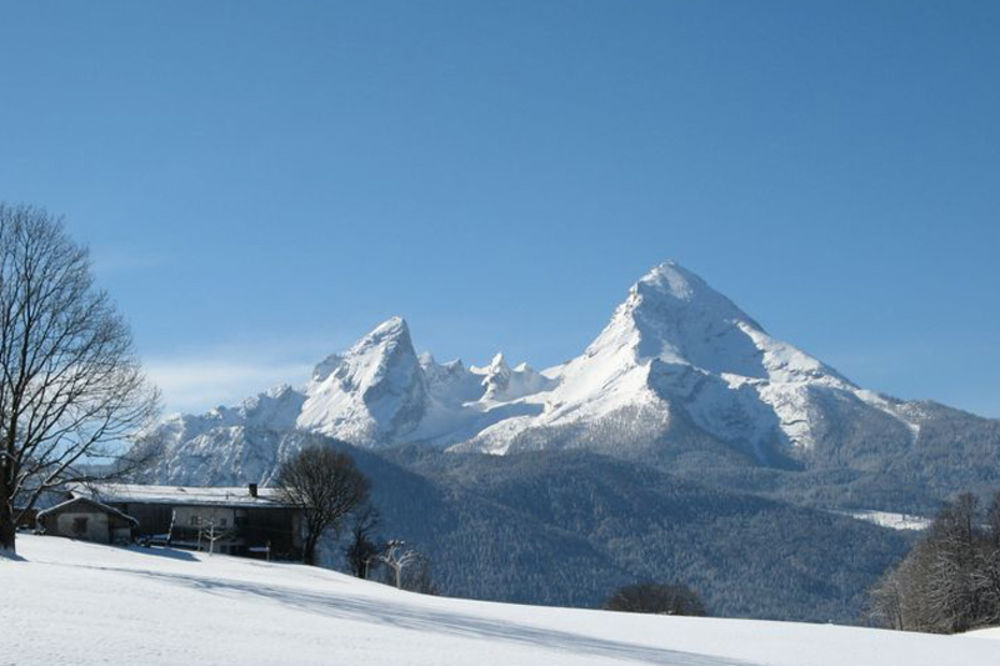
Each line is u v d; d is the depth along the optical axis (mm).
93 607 33469
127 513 145375
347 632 35469
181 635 29562
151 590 41562
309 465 150625
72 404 61000
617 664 34625
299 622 37031
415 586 161250
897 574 165875
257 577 84250
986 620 132375
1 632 26312
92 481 62594
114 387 62125
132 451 63219
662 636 55406
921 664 49062
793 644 56125
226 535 146875
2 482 58438
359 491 154000
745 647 52469
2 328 59000
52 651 24188
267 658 27078
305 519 153000
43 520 121688
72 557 81938
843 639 62156
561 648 40094
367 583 105062
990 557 133625
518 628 48812
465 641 37406
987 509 161125
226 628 32531
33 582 39125
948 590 136000
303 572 106188
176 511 146750
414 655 31016
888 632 71750
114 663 23562
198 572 79188
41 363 60000
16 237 59688
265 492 162750
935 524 154750
